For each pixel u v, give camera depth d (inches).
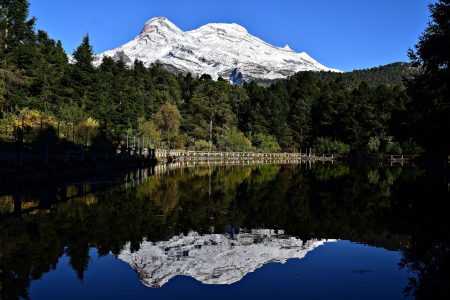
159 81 3767.2
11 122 1218.0
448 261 308.2
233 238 379.6
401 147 3038.9
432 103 1133.7
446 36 1001.5
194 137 3132.4
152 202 589.3
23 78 1631.4
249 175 1229.1
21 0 1660.9
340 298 233.6
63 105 1850.4
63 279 258.2
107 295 234.2
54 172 807.7
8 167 656.4
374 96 3848.4
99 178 968.9
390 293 241.3
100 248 330.6
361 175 1280.8
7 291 235.9
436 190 821.9
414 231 417.7
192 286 252.1
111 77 2559.1
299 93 4628.4
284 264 300.4
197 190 768.3
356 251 337.4
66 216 455.2
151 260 303.1
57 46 2642.7
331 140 3651.6
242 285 253.8
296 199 661.9
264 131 3750.0
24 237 356.8
